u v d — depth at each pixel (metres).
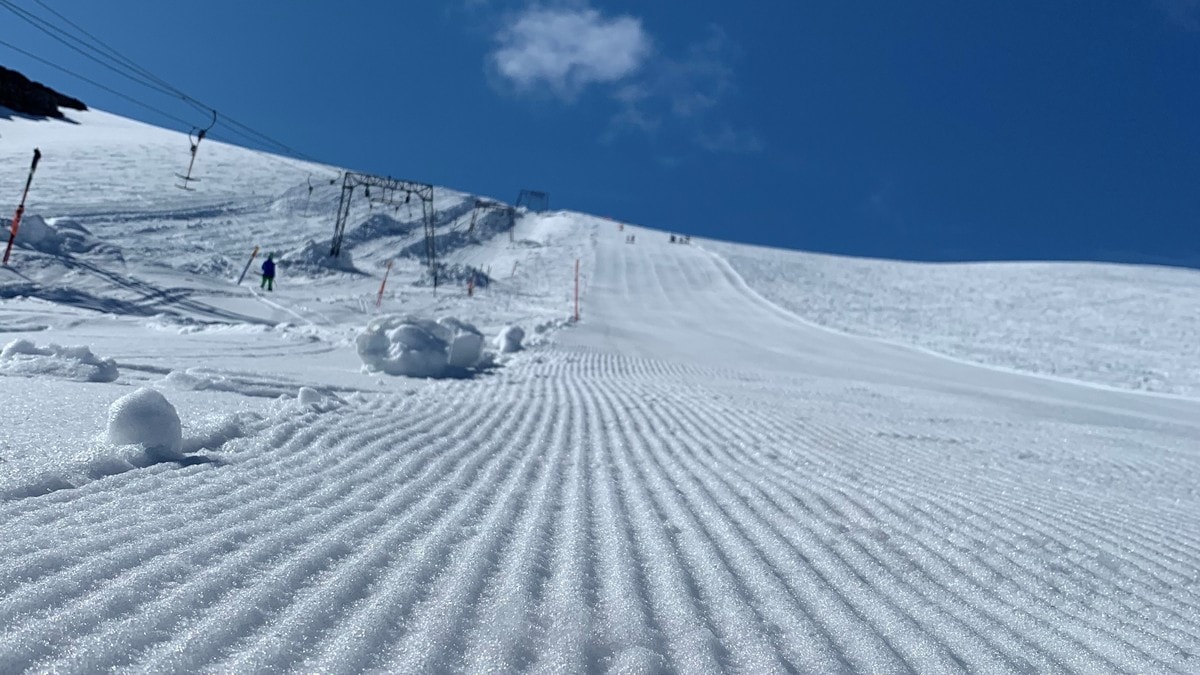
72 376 6.93
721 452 6.61
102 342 12.36
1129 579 3.83
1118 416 18.84
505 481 4.61
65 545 2.51
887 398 15.64
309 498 3.58
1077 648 2.85
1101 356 37.03
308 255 38.91
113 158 54.88
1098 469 8.33
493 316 29.53
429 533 3.27
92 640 1.90
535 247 66.94
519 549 3.18
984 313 51.09
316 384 8.33
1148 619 3.28
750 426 8.48
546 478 4.87
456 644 2.19
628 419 8.31
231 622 2.12
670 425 8.12
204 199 50.25
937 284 65.25
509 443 6.04
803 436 8.04
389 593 2.50
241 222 46.59
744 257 74.31
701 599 2.86
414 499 3.85
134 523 2.86
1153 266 76.50
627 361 18.50
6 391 5.60
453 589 2.60
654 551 3.42
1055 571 3.84
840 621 2.80
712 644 2.40
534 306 37.75
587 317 33.97
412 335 11.88
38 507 2.94
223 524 2.99
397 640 2.17
